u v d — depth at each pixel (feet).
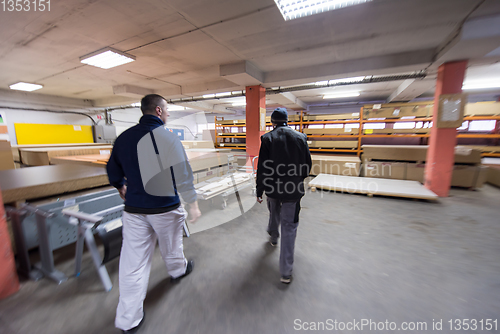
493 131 18.16
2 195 5.32
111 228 5.98
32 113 24.25
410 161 16.99
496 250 7.18
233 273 6.04
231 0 7.54
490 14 8.45
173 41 10.85
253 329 4.27
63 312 4.69
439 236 8.22
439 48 11.28
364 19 8.87
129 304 4.08
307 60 13.83
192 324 4.37
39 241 5.77
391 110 19.12
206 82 19.70
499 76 16.69
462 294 5.19
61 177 7.04
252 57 13.28
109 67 14.34
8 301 4.98
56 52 12.03
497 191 14.51
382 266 6.34
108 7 7.85
